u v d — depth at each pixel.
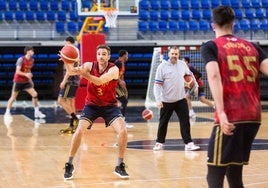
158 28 25.23
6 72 24.02
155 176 7.91
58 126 14.67
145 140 11.99
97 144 11.34
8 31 24.22
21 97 24.72
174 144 11.30
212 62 4.66
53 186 7.21
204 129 14.12
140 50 24.28
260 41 24.73
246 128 4.75
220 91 4.59
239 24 25.88
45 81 24.23
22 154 10.03
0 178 7.81
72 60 6.99
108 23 18.05
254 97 4.81
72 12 25.11
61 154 10.02
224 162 4.74
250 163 8.97
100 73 7.62
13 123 15.35
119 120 7.73
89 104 7.77
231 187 4.96
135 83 24.78
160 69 10.14
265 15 26.53
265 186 7.14
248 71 4.80
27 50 16.50
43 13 24.81
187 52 22.34
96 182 7.48
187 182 7.47
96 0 19.44
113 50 24.03
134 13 19.02
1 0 25.06
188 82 10.72
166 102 10.30
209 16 26.25
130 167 8.67
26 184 7.37
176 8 26.50
